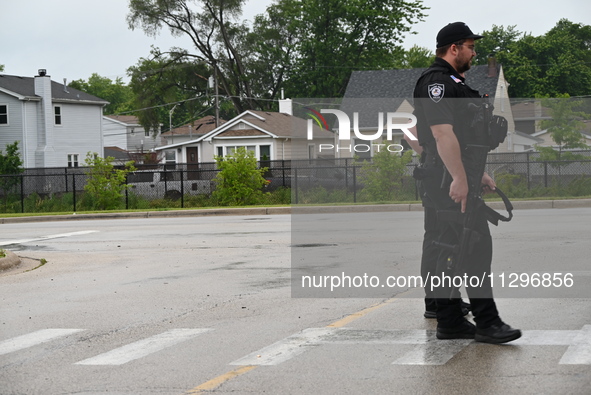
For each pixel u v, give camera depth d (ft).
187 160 195.72
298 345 21.98
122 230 67.21
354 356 20.48
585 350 20.04
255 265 39.58
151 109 231.71
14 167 136.87
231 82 229.25
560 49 251.80
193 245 51.01
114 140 310.04
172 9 217.56
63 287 35.27
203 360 20.72
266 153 176.65
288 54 220.02
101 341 23.73
